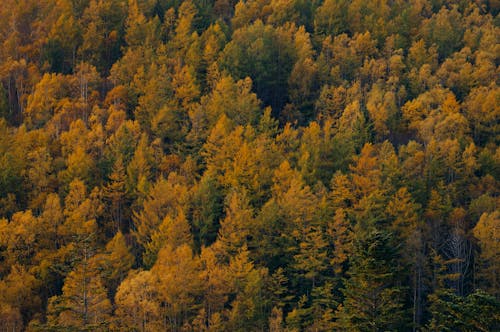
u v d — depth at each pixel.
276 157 82.19
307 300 66.69
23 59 101.31
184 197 74.31
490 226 68.31
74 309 38.75
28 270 68.31
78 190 74.75
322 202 71.62
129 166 79.62
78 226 71.12
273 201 71.94
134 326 56.34
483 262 70.50
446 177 82.88
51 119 90.38
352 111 89.69
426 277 69.06
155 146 87.56
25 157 80.56
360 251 42.53
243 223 70.62
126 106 97.75
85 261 39.81
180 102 97.69
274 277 66.31
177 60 104.56
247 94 93.94
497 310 37.12
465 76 101.38
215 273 63.53
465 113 93.75
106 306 53.72
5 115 94.12
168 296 61.69
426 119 89.00
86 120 92.50
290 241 70.75
